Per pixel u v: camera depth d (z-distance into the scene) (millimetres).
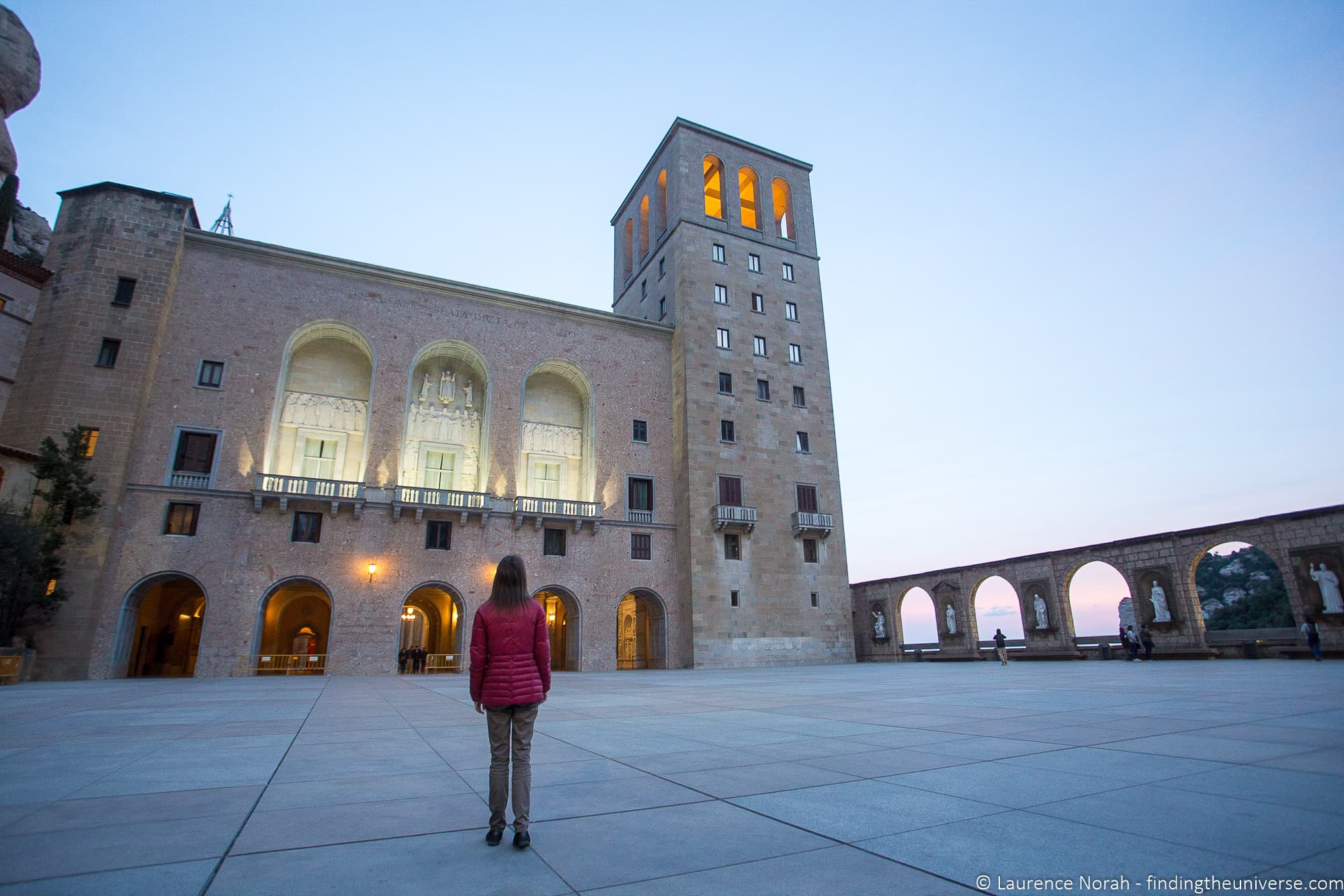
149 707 15930
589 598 41312
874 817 5395
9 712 14656
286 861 4594
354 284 40219
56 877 4266
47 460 28938
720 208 57031
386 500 37625
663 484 45938
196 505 34094
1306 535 27219
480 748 9477
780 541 46500
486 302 43469
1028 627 38438
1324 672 19750
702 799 6145
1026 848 4547
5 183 36125
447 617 46000
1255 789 5855
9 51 38438
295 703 17188
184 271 36562
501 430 41875
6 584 26719
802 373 51156
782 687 21406
